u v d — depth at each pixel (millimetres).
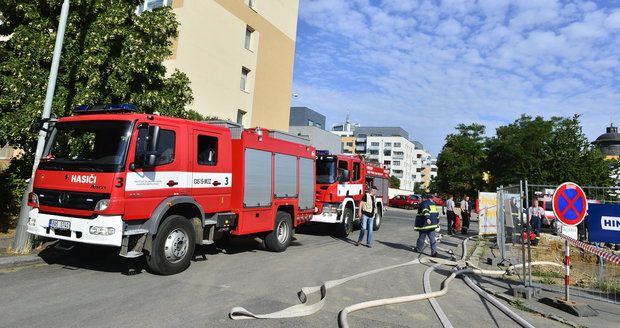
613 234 7773
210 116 20734
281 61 28875
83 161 6609
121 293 5891
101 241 6223
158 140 7102
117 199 6316
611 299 7828
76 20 9906
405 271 9227
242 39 24547
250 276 7516
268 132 10477
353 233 16234
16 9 9570
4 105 9273
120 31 10117
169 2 20344
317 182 14125
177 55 19641
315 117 58844
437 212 11961
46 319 4691
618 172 32812
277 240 10414
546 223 18297
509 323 5863
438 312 6023
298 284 7195
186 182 7641
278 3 28516
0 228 9906
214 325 4832
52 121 7293
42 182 6844
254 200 9500
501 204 12000
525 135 44000
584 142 32594
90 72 9656
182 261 7375
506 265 10953
